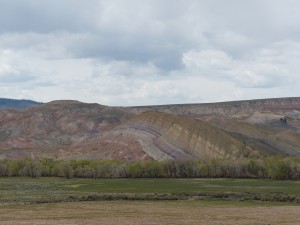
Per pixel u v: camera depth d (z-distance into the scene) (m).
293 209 69.81
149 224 54.47
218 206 73.88
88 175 149.25
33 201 79.88
